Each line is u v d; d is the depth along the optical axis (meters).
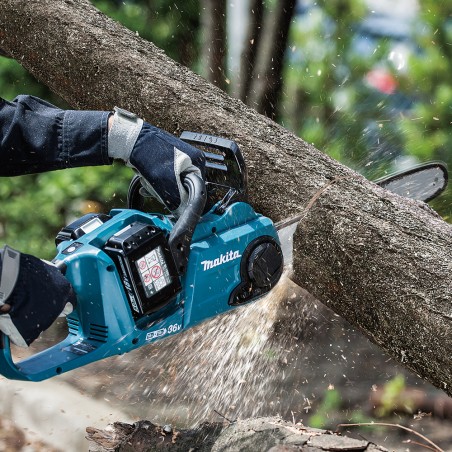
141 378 7.63
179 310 4.59
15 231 10.38
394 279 4.89
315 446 3.99
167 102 6.67
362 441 4.01
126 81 6.94
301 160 6.01
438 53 10.14
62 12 7.62
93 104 7.29
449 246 5.09
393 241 5.04
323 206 5.38
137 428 4.42
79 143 4.39
